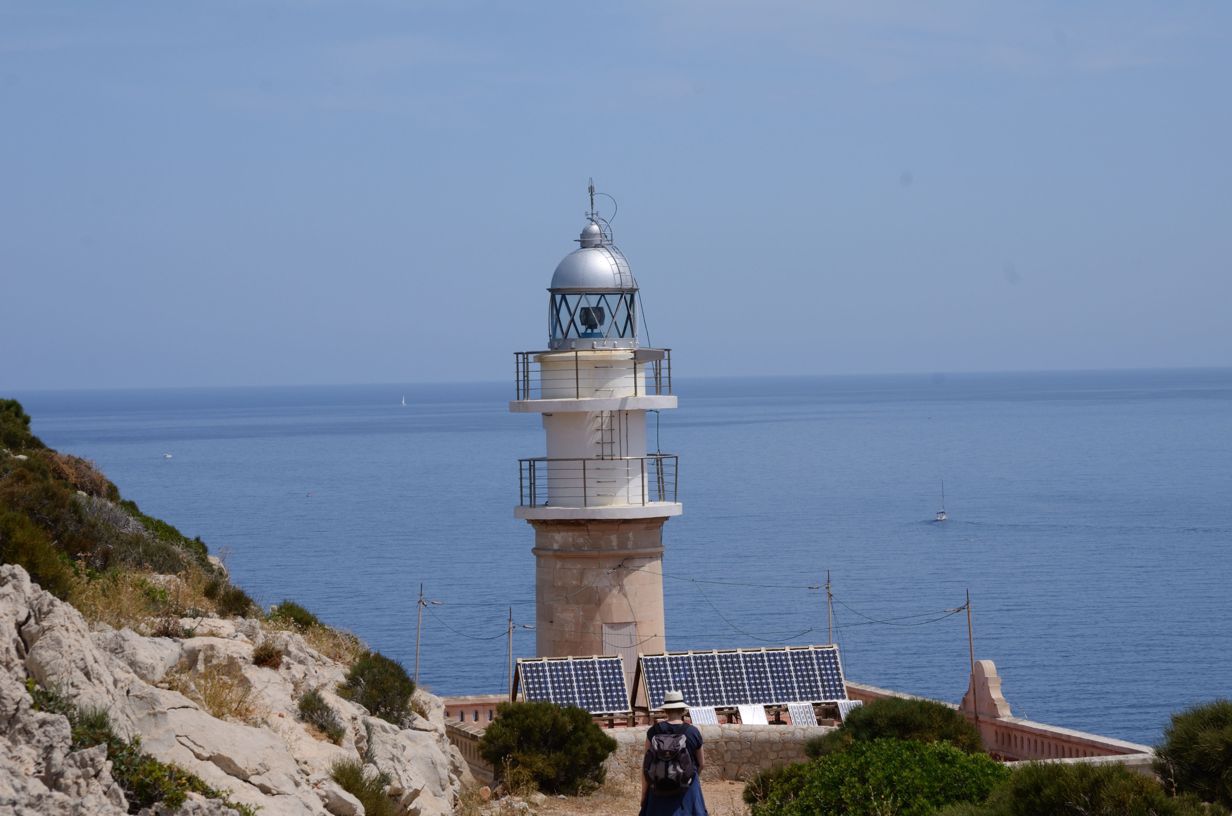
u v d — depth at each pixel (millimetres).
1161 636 104250
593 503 44250
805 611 116438
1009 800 27141
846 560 148875
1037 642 102562
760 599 122875
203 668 25078
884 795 29438
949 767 30125
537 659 42312
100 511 37062
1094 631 106625
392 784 25500
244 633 28781
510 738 36812
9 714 17031
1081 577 134500
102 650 21859
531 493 44656
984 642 102625
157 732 20219
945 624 110188
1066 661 95750
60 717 17359
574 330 45062
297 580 128375
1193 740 31375
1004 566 143375
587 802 36156
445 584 127125
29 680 18688
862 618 113250
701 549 159250
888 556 151875
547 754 37062
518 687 43000
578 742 37438
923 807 28953
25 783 16016
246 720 23688
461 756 35219
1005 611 116438
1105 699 84062
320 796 22297
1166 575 135375
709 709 42312
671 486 51031
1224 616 112562
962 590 127312
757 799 34312
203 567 40156
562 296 45188
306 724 25547
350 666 33344
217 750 20656
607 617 44031
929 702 39406
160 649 23969
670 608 118375
